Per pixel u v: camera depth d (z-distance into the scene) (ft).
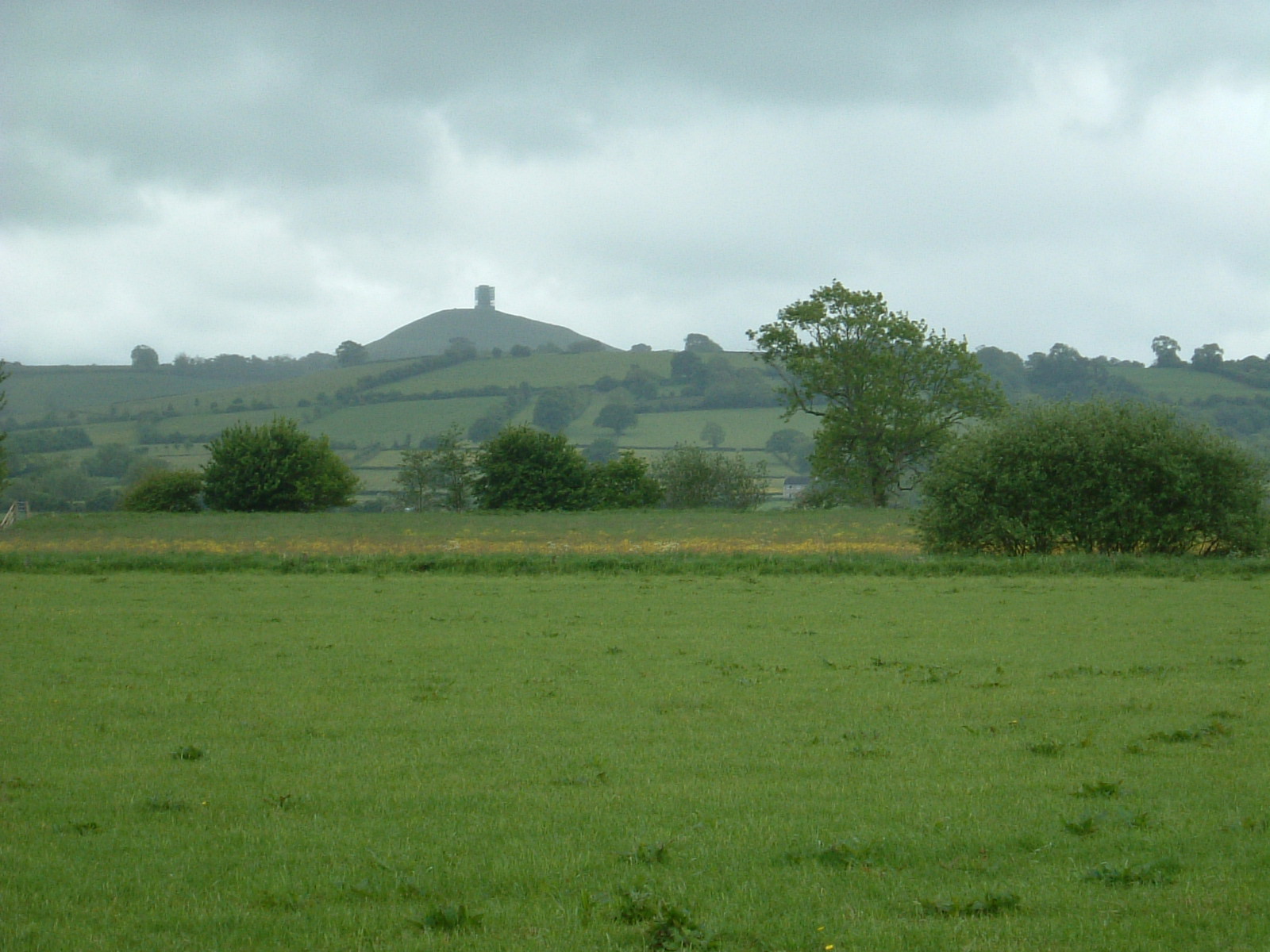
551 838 88.48
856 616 255.70
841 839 85.30
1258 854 80.94
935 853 82.89
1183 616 250.98
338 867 81.76
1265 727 128.57
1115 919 69.26
